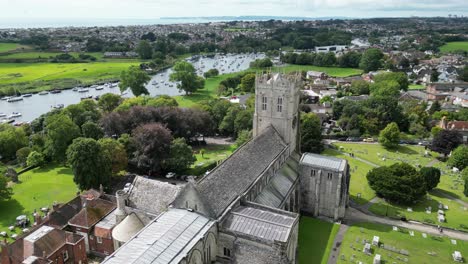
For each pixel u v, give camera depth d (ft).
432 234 392.06
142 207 348.79
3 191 436.35
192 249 247.29
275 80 427.74
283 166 424.05
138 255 230.48
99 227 346.54
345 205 427.74
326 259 342.44
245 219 287.89
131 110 644.27
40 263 290.35
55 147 562.66
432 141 643.45
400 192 448.24
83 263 338.75
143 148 517.55
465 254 356.59
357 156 630.33
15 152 616.39
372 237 381.81
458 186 514.68
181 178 526.98
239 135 642.63
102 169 461.37
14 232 384.88
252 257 270.05
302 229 394.93
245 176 337.72
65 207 374.02
